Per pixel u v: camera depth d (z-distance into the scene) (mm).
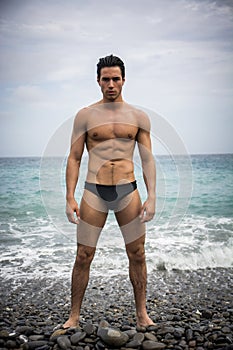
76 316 3303
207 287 5211
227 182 14273
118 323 3654
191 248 6785
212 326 3412
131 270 3295
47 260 6348
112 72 2986
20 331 3297
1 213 9945
